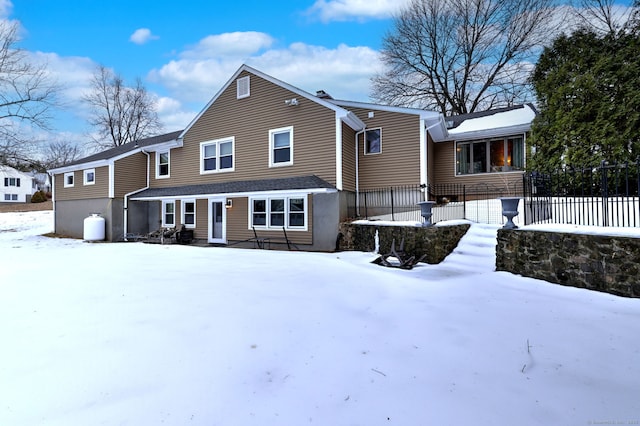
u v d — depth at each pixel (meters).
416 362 2.71
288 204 12.12
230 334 3.27
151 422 1.95
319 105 11.74
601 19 14.88
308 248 11.55
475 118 15.38
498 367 2.61
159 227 16.31
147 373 2.52
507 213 6.10
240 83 13.56
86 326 3.47
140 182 16.66
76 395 2.22
